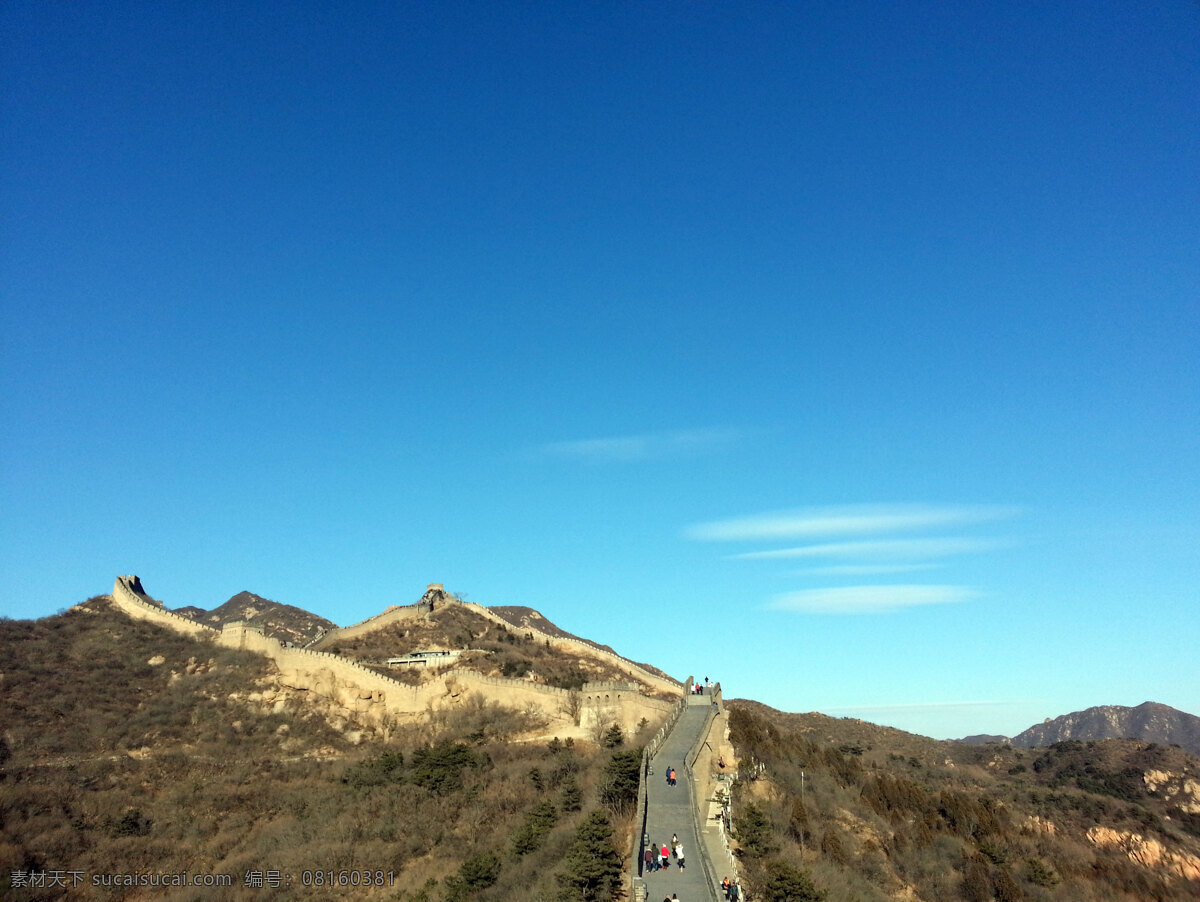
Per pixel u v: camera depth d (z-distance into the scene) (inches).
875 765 5177.2
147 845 3014.3
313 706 4557.1
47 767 3595.0
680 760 2883.9
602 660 5551.2
